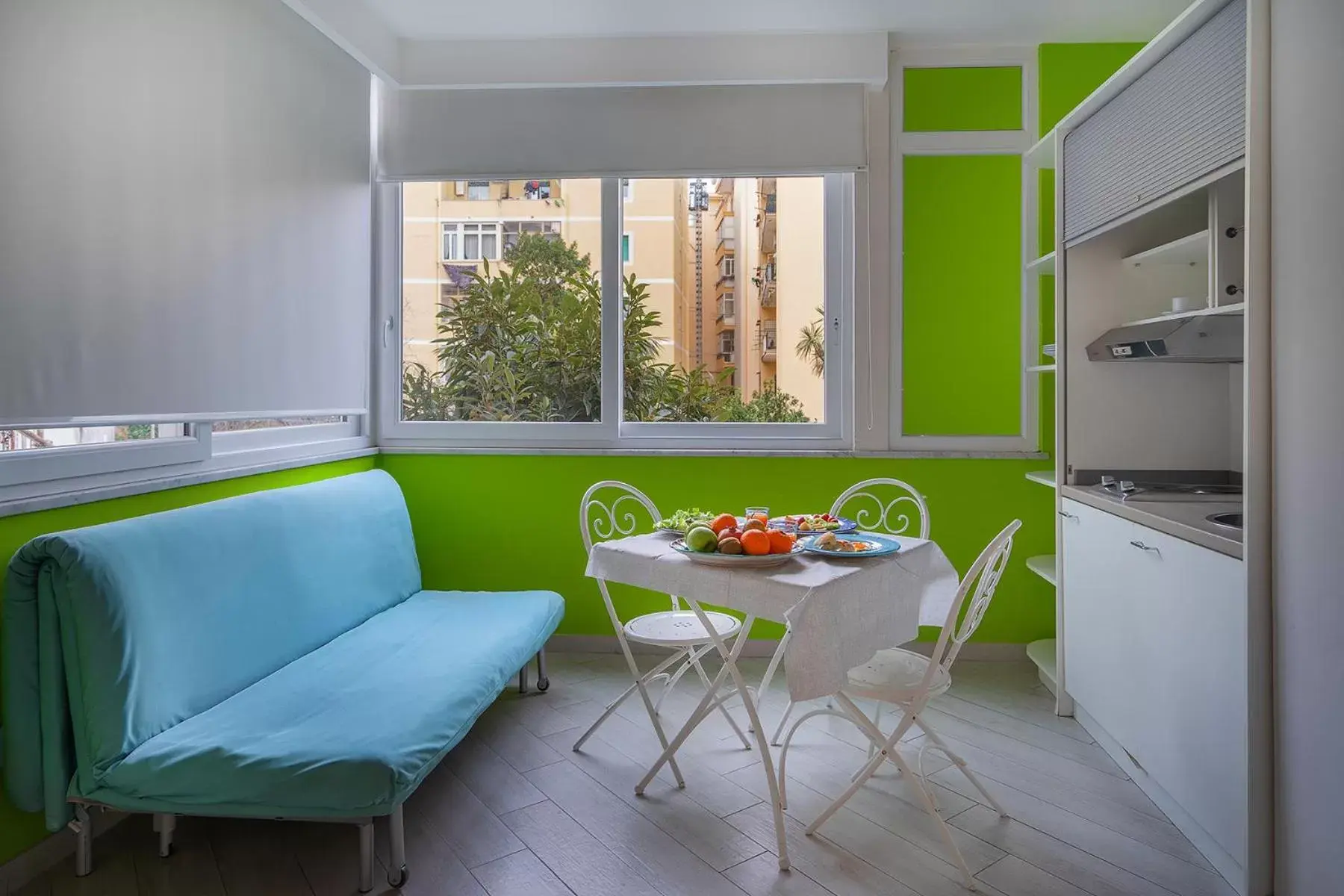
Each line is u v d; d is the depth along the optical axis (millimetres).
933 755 2887
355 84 3670
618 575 2529
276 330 3086
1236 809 2037
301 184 3240
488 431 4059
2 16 1940
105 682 2000
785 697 3434
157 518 2322
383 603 3244
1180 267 3137
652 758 2857
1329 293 1750
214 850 2279
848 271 3945
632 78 3697
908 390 3924
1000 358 3895
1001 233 3881
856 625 2213
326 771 1949
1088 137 2986
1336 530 1731
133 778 1988
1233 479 3115
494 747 2943
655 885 2121
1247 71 1983
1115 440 3184
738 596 2207
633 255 4012
